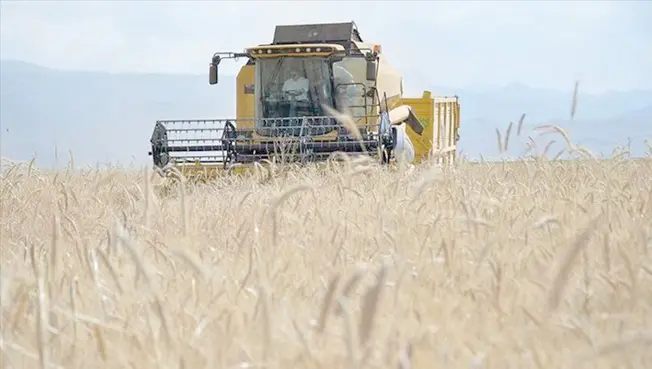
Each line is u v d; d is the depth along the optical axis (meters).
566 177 28.25
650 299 13.73
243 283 13.59
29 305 13.28
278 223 21.20
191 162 58.94
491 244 14.64
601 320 12.40
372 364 9.75
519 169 30.75
